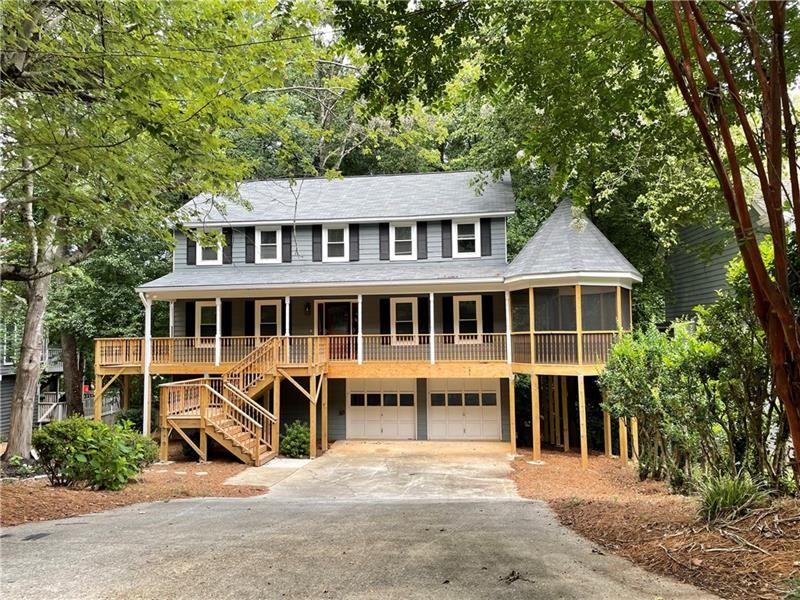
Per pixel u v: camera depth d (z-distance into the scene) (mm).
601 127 6098
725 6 3088
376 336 15516
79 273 15414
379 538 4766
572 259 13367
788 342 2904
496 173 16438
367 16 4711
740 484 4637
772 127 2834
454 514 6145
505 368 14820
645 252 17188
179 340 16031
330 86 10531
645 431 9766
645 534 4504
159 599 3271
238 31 6605
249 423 14250
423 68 5062
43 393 23766
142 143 7238
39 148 6445
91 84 6324
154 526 5480
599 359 12859
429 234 17031
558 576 3570
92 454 8125
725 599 3025
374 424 17359
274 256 17484
